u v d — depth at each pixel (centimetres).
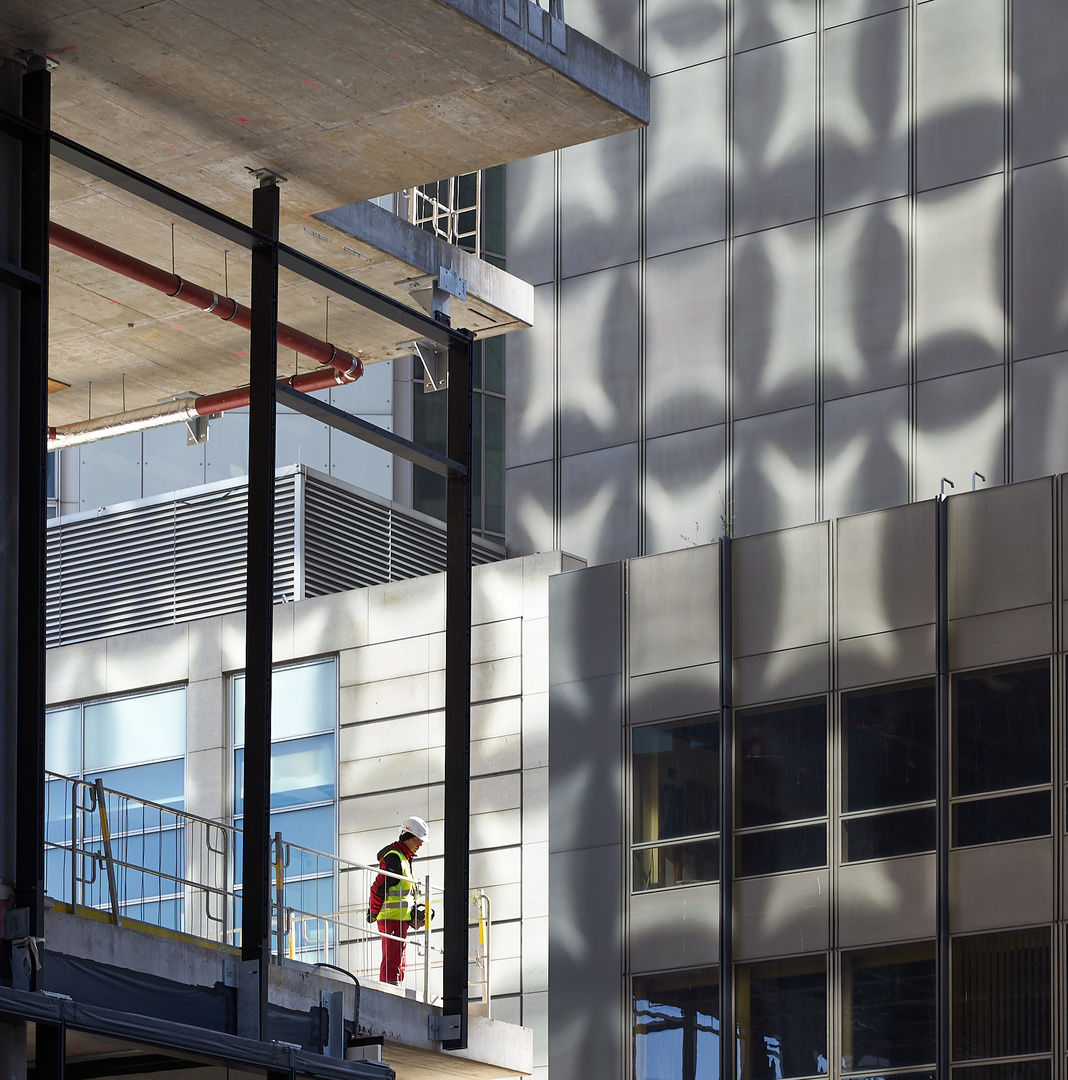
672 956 3083
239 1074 2062
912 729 2964
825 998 2942
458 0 1755
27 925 1642
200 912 3434
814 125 3975
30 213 1742
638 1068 3077
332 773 3506
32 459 1708
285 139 1983
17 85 1786
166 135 1975
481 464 4428
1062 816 2798
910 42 3897
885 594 3039
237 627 3591
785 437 3856
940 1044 2820
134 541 4066
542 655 3366
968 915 2850
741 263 4000
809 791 3034
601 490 4044
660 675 3216
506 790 3334
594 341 4138
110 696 3703
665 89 4184
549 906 3225
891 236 3834
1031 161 3709
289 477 3844
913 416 3725
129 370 2508
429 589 3488
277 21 1761
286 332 2353
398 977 2572
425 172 2059
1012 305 3669
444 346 2439
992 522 2967
